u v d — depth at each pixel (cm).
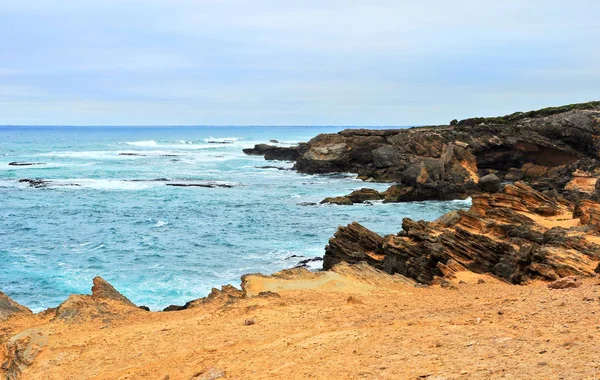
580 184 6122
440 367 920
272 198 6900
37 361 1459
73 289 3294
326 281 2234
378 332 1255
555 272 2331
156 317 1808
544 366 843
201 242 4503
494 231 2983
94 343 1538
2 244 4412
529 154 7438
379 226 5062
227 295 2006
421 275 2908
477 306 1491
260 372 1099
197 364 1240
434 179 6669
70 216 5662
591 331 1026
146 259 3962
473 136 7694
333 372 1004
